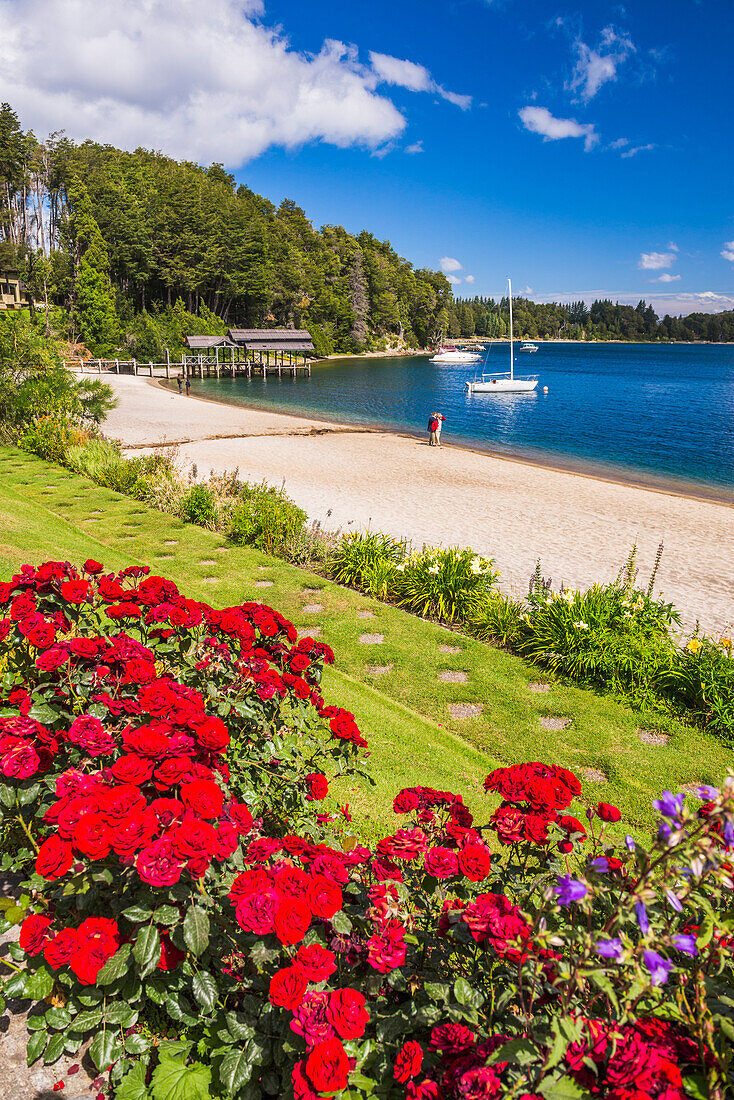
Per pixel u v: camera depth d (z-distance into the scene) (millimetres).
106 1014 2207
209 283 99125
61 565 3971
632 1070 1500
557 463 27094
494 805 4992
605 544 14469
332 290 136375
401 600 9984
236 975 2268
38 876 2523
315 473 21406
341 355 132375
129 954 2100
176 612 3717
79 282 73438
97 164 97125
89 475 16641
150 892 2109
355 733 3455
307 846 2383
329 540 12000
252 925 1937
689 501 20141
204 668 3393
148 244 87812
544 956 1810
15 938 2934
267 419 36156
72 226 77750
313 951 1930
